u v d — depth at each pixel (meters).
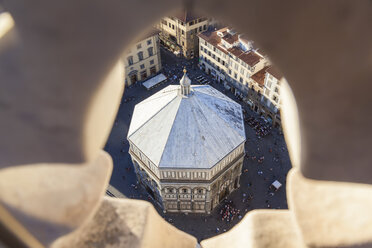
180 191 43.81
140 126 42.53
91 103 5.38
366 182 6.08
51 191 7.32
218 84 73.12
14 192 6.97
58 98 5.22
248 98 65.44
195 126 40.44
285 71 5.35
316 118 5.64
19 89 5.19
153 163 40.53
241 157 44.28
